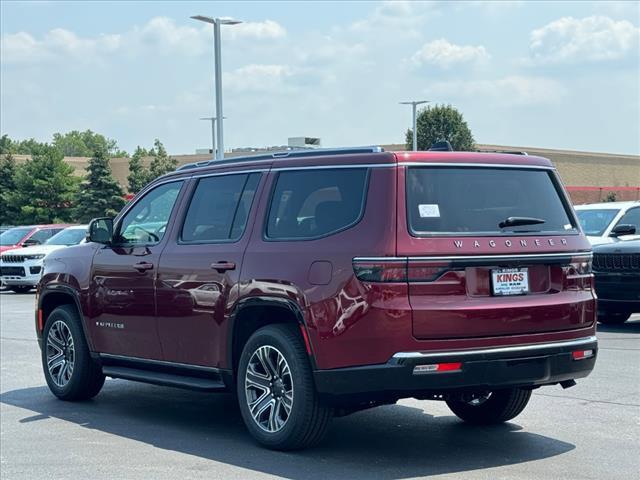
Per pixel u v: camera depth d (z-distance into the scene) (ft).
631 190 176.65
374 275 20.17
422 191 20.86
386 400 20.67
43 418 27.45
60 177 200.64
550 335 21.40
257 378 22.75
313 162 22.58
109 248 28.04
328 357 20.79
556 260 21.79
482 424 25.34
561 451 22.34
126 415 27.71
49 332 30.53
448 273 20.34
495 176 21.94
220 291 23.63
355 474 20.43
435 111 206.18
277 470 20.88
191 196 25.81
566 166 192.95
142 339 26.40
